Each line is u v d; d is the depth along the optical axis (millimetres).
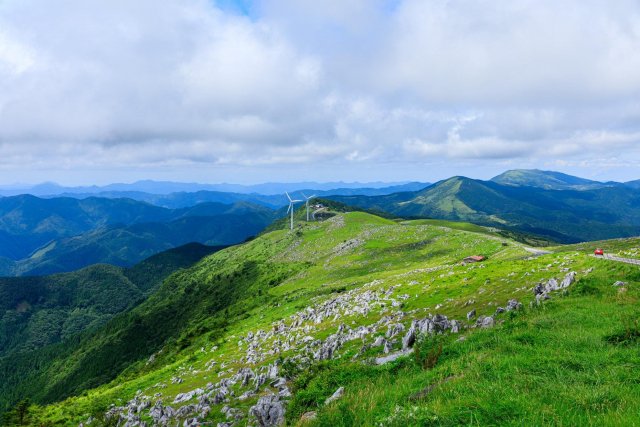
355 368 27047
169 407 47594
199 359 94688
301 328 78125
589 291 40344
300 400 24422
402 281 88875
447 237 177750
